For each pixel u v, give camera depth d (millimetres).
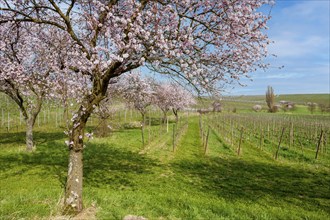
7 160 17219
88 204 8672
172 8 8000
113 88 23469
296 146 24750
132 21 8164
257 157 21078
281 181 14602
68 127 8750
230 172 16453
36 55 17625
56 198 9094
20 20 8695
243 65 9031
